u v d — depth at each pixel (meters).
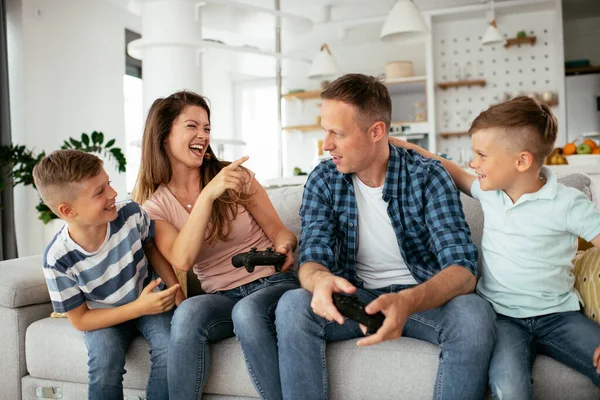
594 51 7.24
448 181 1.54
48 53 4.97
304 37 7.58
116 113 5.91
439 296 1.30
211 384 1.56
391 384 1.39
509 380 1.24
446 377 1.30
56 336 1.72
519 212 1.44
